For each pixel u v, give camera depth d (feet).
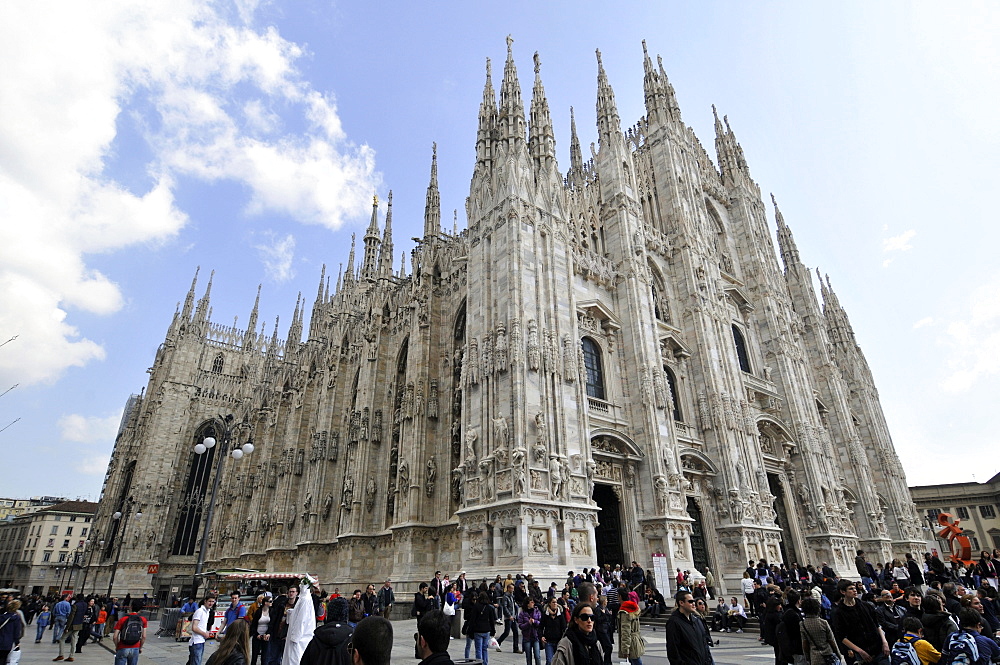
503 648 62.08
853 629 30.32
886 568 84.17
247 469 198.49
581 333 110.22
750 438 124.16
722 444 116.57
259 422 205.46
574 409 94.22
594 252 125.59
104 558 216.33
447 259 131.44
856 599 31.04
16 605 48.70
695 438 118.21
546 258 102.94
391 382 138.10
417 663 49.55
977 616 28.55
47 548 358.43
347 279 182.09
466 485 89.04
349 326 167.22
